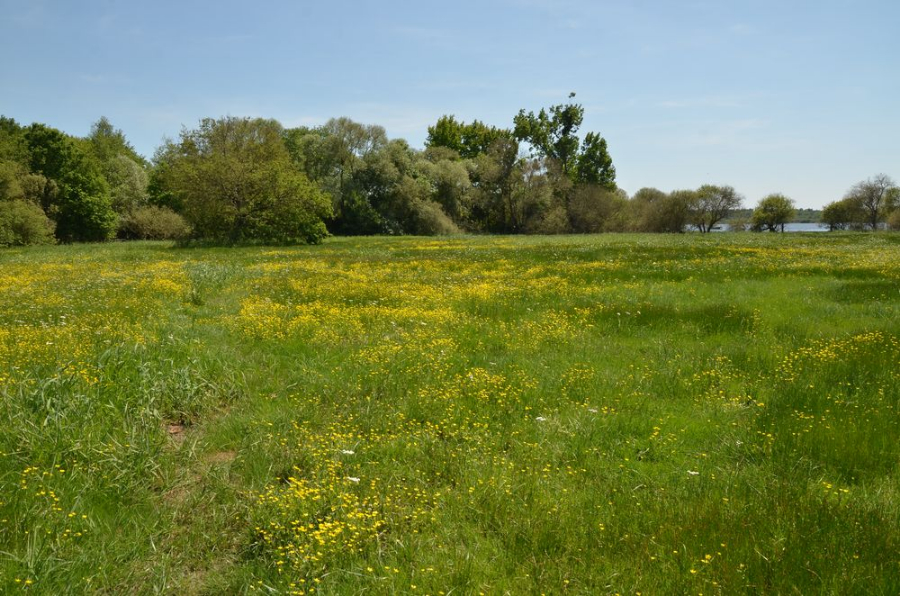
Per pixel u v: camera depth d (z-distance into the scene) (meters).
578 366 9.62
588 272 21.52
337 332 11.94
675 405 8.02
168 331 11.13
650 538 4.73
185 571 4.65
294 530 4.86
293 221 44.62
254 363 9.72
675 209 80.75
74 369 8.04
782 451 6.39
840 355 9.82
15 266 26.00
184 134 61.31
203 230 44.97
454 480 5.95
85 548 4.70
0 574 4.14
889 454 6.14
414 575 4.40
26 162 58.75
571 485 5.80
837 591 4.01
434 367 9.52
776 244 37.03
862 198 82.50
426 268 24.30
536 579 4.34
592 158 94.88
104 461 6.00
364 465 6.25
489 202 83.38
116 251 37.44
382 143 74.81
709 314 13.50
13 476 5.61
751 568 4.31
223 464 6.29
